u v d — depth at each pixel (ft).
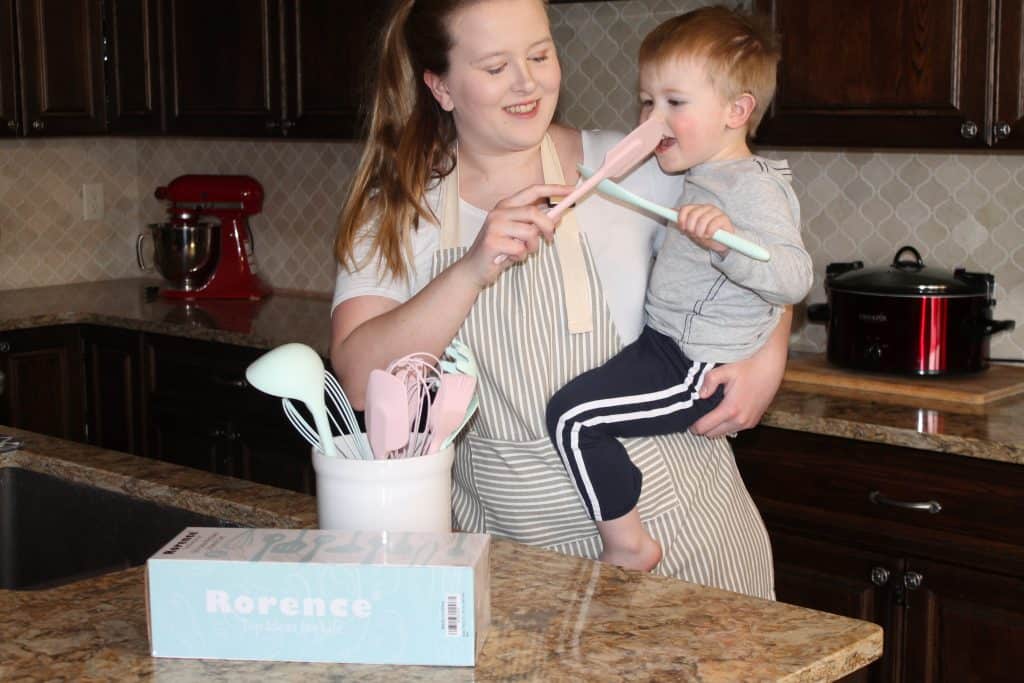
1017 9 7.78
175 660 3.70
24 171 13.80
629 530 5.53
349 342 5.28
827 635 3.87
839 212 10.03
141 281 14.53
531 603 4.13
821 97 8.64
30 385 12.21
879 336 8.91
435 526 4.13
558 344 5.58
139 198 14.83
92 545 5.99
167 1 12.39
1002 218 9.29
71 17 12.75
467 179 5.65
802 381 9.14
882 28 8.30
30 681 3.56
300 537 3.87
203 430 11.55
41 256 14.03
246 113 11.91
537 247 4.89
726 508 5.97
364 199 5.62
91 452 6.24
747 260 5.34
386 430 4.01
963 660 7.77
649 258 5.93
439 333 5.03
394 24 5.51
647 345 5.81
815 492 8.25
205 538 3.87
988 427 7.77
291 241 13.58
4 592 4.28
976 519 7.61
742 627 3.93
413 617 3.62
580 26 10.85
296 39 11.39
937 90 8.13
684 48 5.88
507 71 5.13
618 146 4.84
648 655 3.72
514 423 5.63
